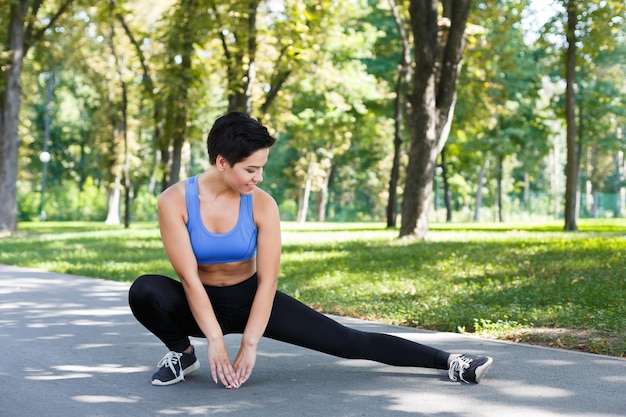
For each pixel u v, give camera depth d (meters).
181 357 4.37
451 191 57.16
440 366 4.36
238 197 4.01
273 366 4.82
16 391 4.18
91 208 51.19
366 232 24.80
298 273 10.91
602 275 9.51
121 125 38.91
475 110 28.09
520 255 12.66
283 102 28.61
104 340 5.77
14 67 24.39
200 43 23.34
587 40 23.48
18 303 7.96
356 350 4.24
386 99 35.16
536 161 40.19
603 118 41.03
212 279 4.12
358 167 57.00
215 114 35.38
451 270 10.66
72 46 29.86
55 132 56.47
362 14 32.31
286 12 22.80
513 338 5.77
